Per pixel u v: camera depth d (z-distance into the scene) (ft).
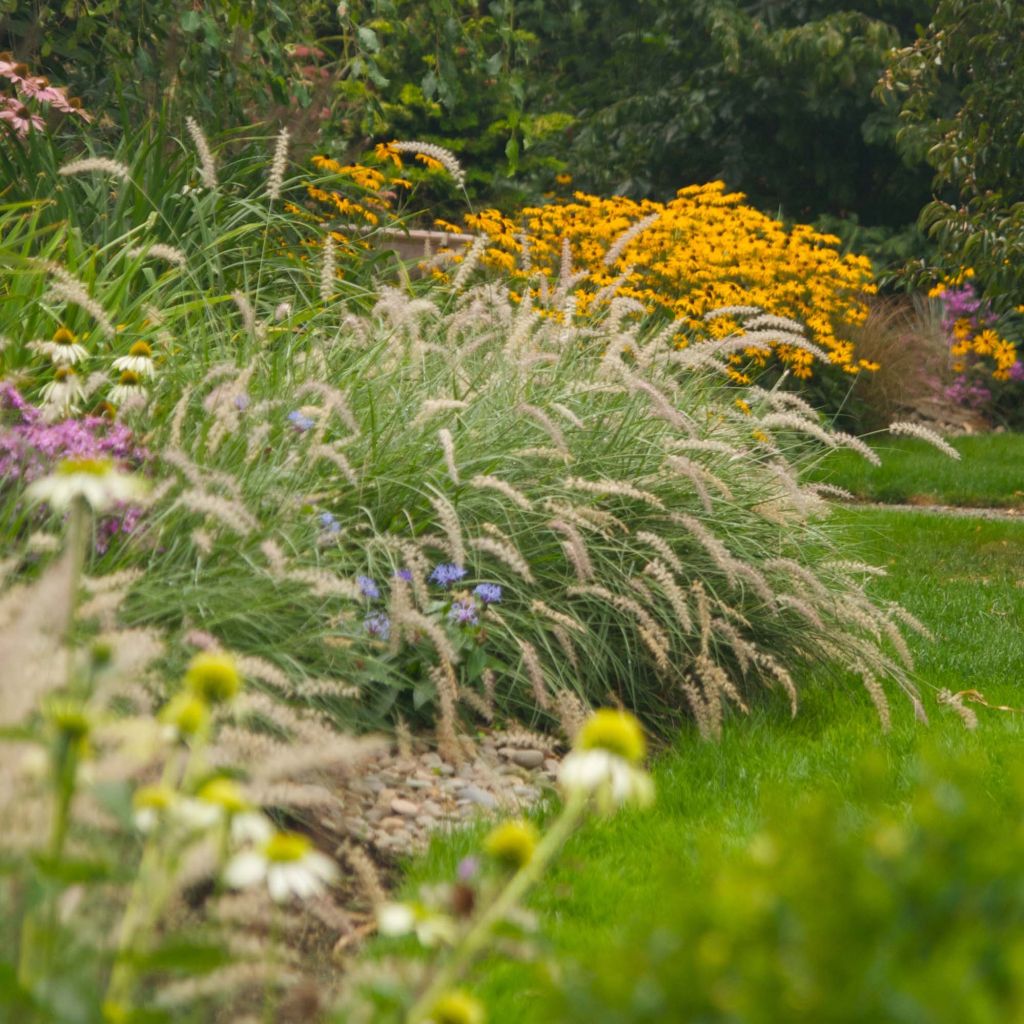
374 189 37.35
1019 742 17.79
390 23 37.91
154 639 11.63
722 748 16.98
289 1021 8.64
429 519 17.49
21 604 8.16
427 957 9.45
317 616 14.99
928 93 42.83
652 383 20.81
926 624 25.77
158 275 25.57
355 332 20.90
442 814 14.24
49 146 27.58
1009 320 73.31
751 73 80.07
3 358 16.74
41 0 35.73
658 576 17.07
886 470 52.06
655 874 12.71
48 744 5.90
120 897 7.29
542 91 86.33
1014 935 4.54
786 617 19.86
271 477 16.06
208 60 34.04
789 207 84.17
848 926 4.64
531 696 17.52
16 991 5.31
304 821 13.03
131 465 15.08
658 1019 4.68
